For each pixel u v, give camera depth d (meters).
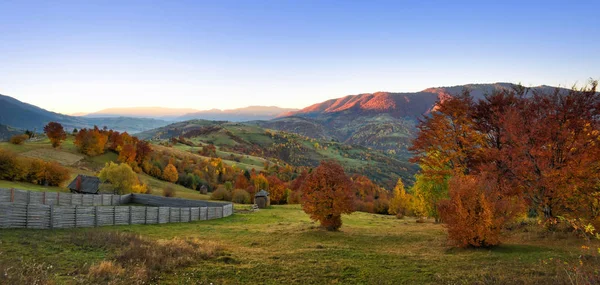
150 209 34.97
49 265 14.45
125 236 22.36
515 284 13.10
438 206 22.20
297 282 14.62
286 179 174.12
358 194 116.50
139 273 14.05
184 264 16.72
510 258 17.27
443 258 18.42
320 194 31.02
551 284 12.58
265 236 28.05
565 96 23.11
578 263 14.83
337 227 31.44
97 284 12.55
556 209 22.55
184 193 92.81
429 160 30.72
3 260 14.03
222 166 155.88
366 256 19.45
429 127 30.39
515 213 20.56
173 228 32.47
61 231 24.38
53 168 73.25
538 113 24.36
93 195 48.94
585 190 20.48
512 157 22.81
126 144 121.69
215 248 21.09
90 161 111.69
